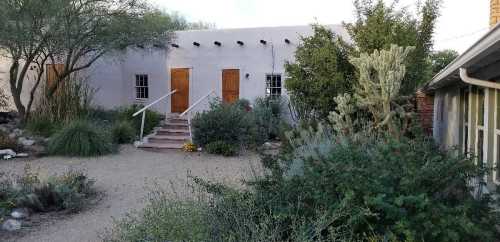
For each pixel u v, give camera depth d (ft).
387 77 24.30
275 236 11.64
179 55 57.00
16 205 20.97
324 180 12.98
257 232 11.64
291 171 16.08
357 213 11.73
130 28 45.83
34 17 40.70
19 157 36.45
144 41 48.91
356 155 13.92
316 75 37.81
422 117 42.19
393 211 11.40
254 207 13.33
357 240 11.62
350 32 40.27
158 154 39.68
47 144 39.01
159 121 51.83
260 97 51.80
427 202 11.06
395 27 36.40
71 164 33.91
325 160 14.10
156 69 58.13
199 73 56.18
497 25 10.15
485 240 11.27
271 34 52.75
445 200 12.43
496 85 16.22
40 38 42.80
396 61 24.54
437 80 24.53
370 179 12.32
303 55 39.29
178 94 57.26
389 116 23.50
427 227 11.02
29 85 57.72
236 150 39.83
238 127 41.24
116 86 59.26
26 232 18.26
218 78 55.31
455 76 21.01
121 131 44.83
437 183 12.45
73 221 19.79
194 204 13.57
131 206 22.18
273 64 52.80
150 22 48.67
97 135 38.91
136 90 59.52
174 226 11.84
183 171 31.78
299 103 40.70
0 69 58.18
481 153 20.20
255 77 53.67
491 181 17.11
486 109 18.02
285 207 13.17
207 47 55.72
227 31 54.70
